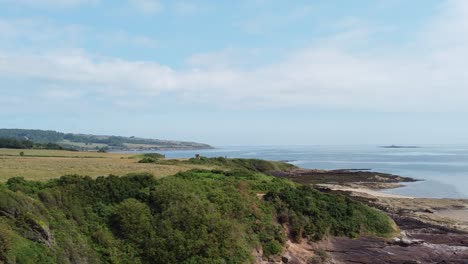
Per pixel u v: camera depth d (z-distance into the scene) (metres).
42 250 21.09
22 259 19.52
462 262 33.44
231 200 33.81
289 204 36.75
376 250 35.09
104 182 30.72
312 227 35.16
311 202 38.00
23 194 24.28
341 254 34.28
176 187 32.66
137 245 26.59
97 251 24.95
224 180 39.59
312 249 33.88
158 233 27.58
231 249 28.61
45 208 24.86
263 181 42.66
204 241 27.75
